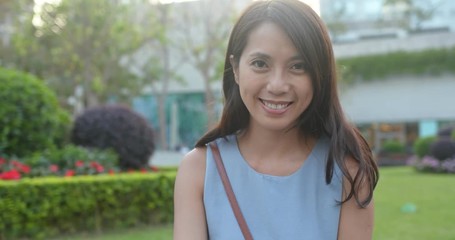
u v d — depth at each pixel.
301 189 1.72
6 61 20.34
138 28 19.44
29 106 7.56
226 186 1.73
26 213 6.11
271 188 1.71
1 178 6.54
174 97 31.66
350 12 34.69
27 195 6.13
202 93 31.22
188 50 27.36
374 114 30.16
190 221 1.75
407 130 30.12
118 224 6.80
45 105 7.78
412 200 10.11
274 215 1.69
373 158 1.77
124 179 6.82
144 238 6.20
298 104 1.65
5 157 7.45
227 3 22.14
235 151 1.78
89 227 6.59
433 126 29.22
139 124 8.92
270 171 1.74
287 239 1.68
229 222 1.70
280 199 1.70
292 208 1.70
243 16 1.69
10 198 6.04
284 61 1.62
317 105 1.72
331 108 1.74
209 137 1.83
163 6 21.81
